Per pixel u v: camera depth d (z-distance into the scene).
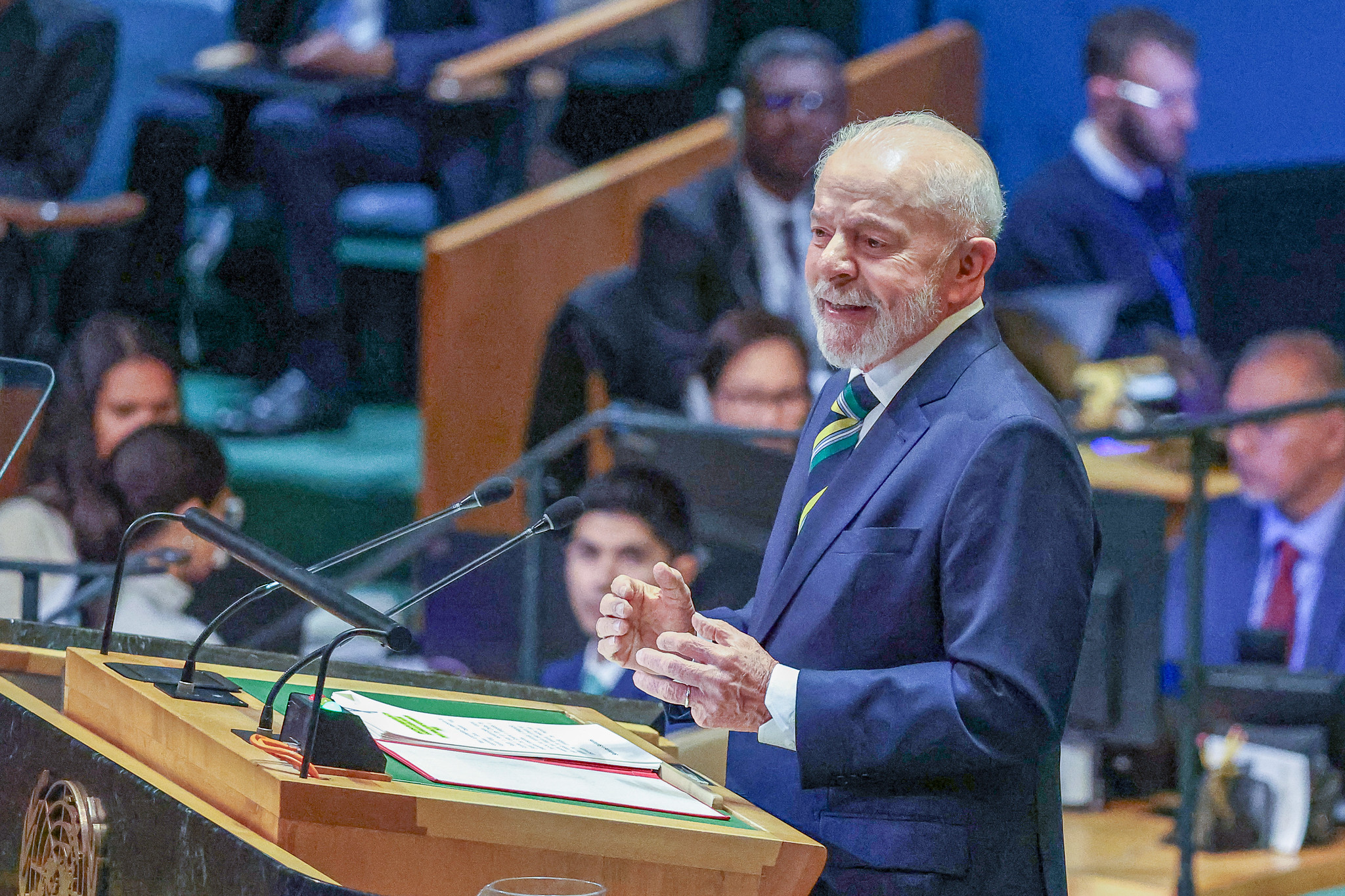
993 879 5.90
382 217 21.62
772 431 13.52
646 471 13.72
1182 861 11.34
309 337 20.02
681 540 13.74
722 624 5.88
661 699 6.11
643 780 5.50
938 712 5.59
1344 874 12.55
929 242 6.23
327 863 4.36
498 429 18.47
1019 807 6.01
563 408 18.12
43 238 18.03
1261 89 19.53
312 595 4.82
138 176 19.08
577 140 21.47
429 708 5.95
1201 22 19.73
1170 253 19.20
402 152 20.73
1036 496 5.84
